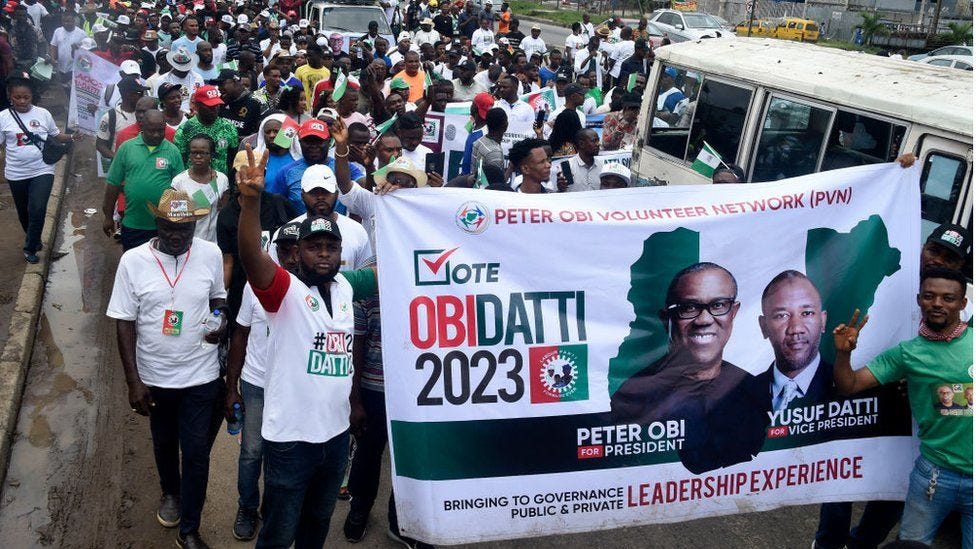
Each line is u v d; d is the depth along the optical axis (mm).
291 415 4082
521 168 6379
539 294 4301
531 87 14789
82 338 7945
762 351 4434
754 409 4430
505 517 4324
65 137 9109
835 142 7121
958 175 6004
